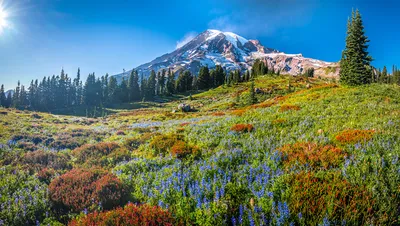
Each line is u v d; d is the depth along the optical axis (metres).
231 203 5.71
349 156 7.91
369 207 4.98
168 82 152.88
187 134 15.74
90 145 13.66
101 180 7.75
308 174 6.39
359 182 5.96
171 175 7.94
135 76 147.25
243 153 9.77
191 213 5.51
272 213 5.06
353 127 11.97
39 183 8.02
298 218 4.93
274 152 8.92
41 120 38.50
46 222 5.87
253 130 13.84
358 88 26.11
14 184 7.82
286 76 153.75
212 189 6.57
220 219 5.06
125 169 9.47
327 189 5.65
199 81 164.88
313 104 21.17
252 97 64.75
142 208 5.82
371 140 9.02
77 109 111.81
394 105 16.52
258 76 163.75
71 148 15.90
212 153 10.76
